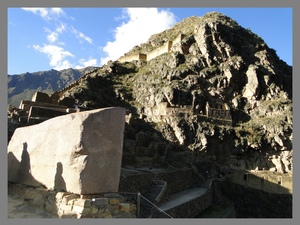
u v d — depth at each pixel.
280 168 37.12
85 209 9.37
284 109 43.31
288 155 37.88
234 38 54.94
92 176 10.36
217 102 44.09
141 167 27.41
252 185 33.75
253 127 41.66
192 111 41.16
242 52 53.31
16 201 11.53
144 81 49.72
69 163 10.59
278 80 49.78
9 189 13.05
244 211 32.09
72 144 10.72
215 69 48.16
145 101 45.59
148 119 41.81
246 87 48.03
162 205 19.66
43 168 12.03
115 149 11.16
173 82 45.66
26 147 13.62
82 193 10.05
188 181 31.06
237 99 46.47
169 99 42.44
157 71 50.44
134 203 12.00
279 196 32.34
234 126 42.59
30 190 11.95
